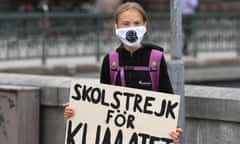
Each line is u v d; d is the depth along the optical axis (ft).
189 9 103.65
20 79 35.88
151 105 25.89
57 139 34.45
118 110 26.50
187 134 30.60
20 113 33.27
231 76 91.30
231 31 99.30
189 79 86.79
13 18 87.56
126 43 25.72
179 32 28.63
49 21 89.40
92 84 26.99
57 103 33.99
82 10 156.35
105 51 90.43
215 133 29.78
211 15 98.27
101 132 26.84
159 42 94.94
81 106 27.22
